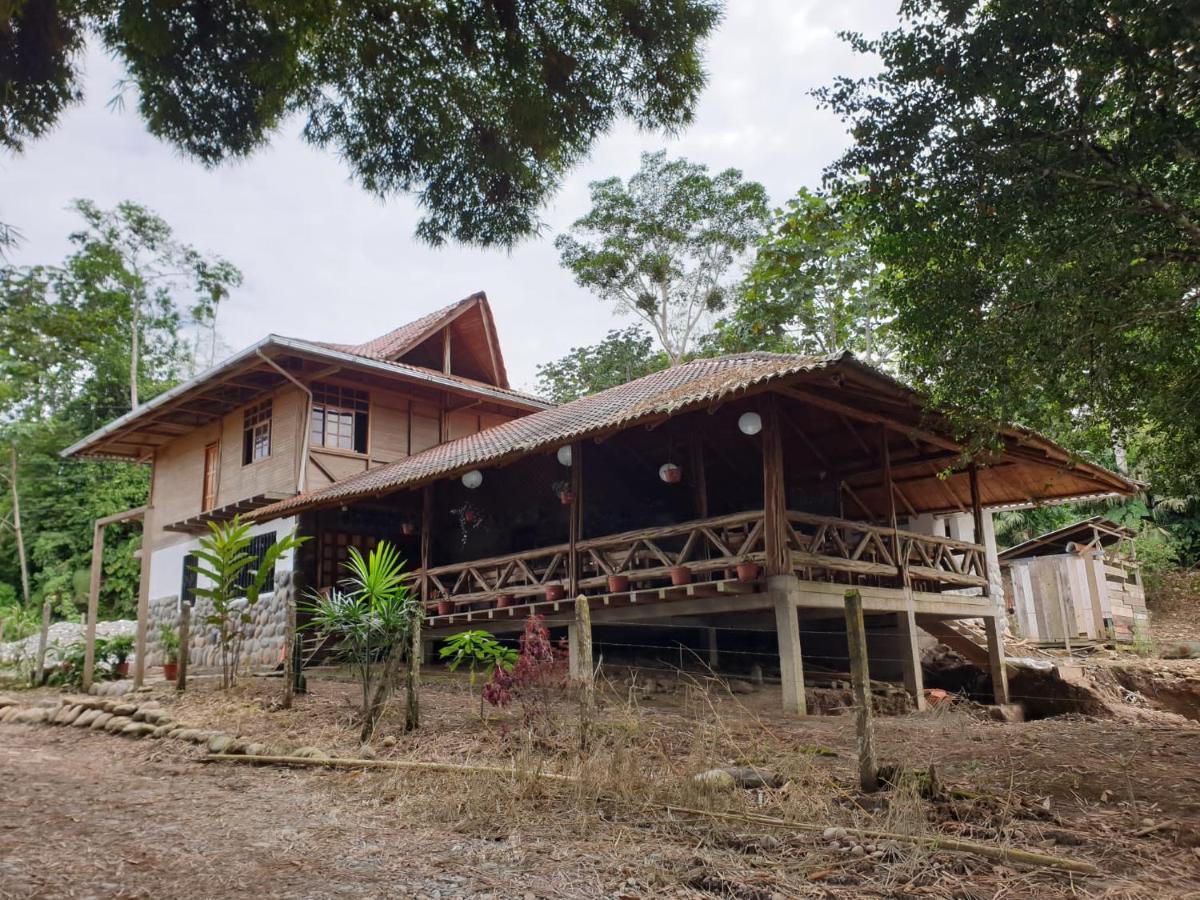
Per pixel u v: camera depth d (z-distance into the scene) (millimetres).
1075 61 5191
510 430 14320
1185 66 4938
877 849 3686
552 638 11242
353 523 15461
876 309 18594
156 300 32188
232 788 5629
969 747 6324
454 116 5977
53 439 29359
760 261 20609
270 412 16438
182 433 18906
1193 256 5348
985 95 5523
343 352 15008
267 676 11758
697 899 3250
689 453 12742
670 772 5035
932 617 12383
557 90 5777
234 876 3621
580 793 4699
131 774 6230
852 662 4762
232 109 5660
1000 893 3191
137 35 4922
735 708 8672
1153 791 4707
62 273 28828
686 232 26891
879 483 13211
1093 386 5754
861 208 6402
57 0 4805
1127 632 16922
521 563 11484
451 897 3326
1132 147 5301
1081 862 3451
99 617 25906
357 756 6332
